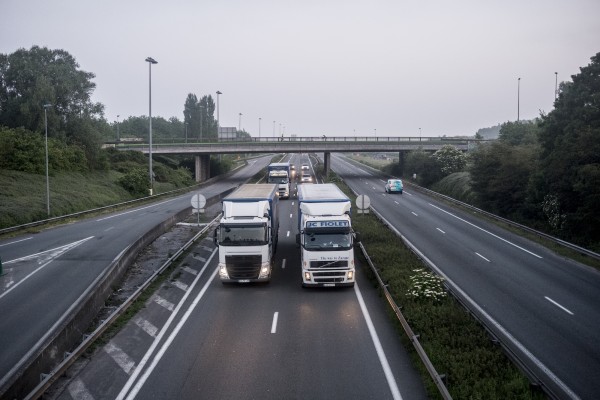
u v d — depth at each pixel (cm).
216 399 1259
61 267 2597
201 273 2570
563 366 1442
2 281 2341
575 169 3197
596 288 2266
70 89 6544
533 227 3809
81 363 1476
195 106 13800
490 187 4553
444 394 1183
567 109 3712
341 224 2241
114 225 4050
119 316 1869
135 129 15725
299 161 15000
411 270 2441
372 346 1599
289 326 1789
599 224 3138
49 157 5878
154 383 1348
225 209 2395
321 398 1258
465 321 1706
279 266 2745
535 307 1984
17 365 1457
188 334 1714
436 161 7488
